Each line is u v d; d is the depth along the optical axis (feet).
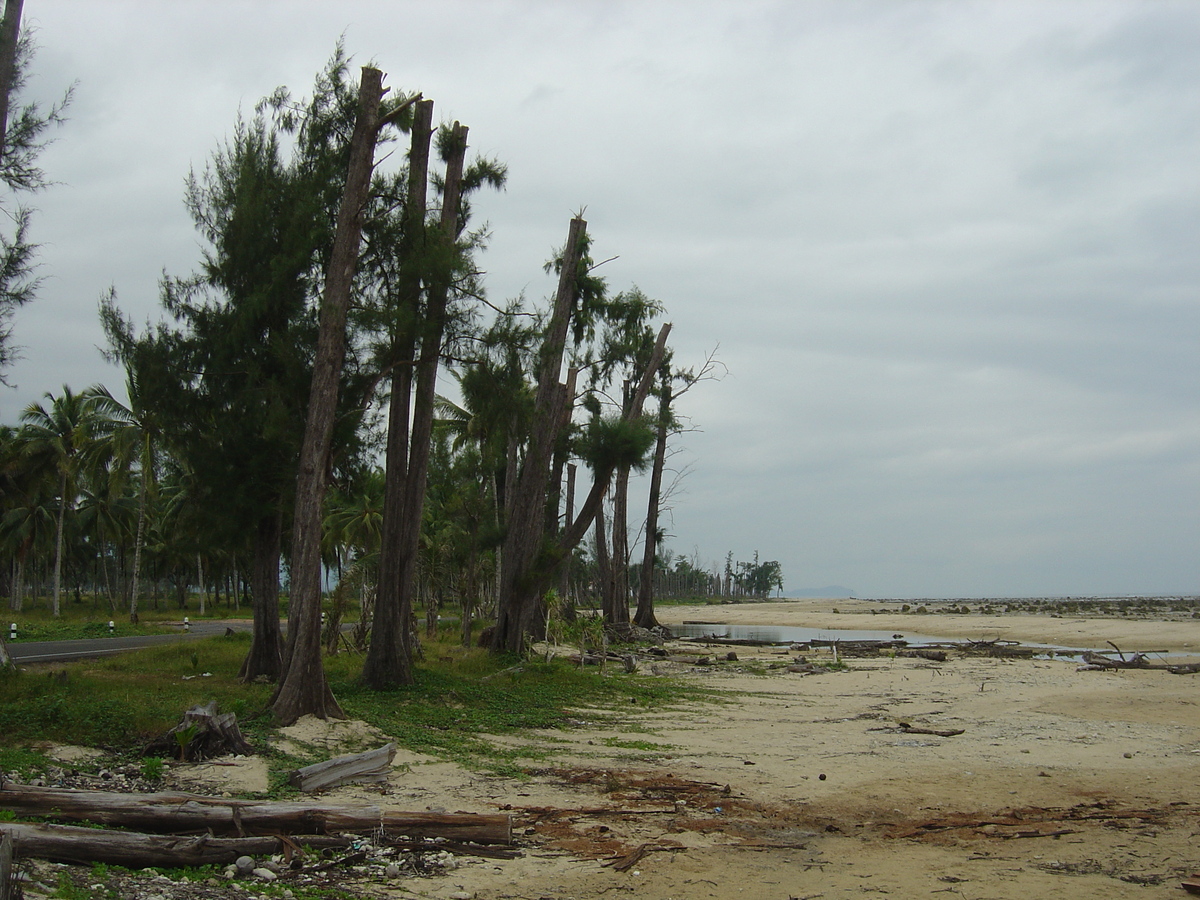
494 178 64.64
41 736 34.35
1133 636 146.61
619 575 134.72
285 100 58.90
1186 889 23.00
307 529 45.01
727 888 23.20
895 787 35.58
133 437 124.47
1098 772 38.60
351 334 53.42
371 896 21.56
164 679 54.85
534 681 65.16
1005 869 25.03
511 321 57.93
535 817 29.84
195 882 21.12
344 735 41.19
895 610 301.02
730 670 88.58
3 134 45.11
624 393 122.83
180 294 59.88
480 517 90.02
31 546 173.78
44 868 20.36
